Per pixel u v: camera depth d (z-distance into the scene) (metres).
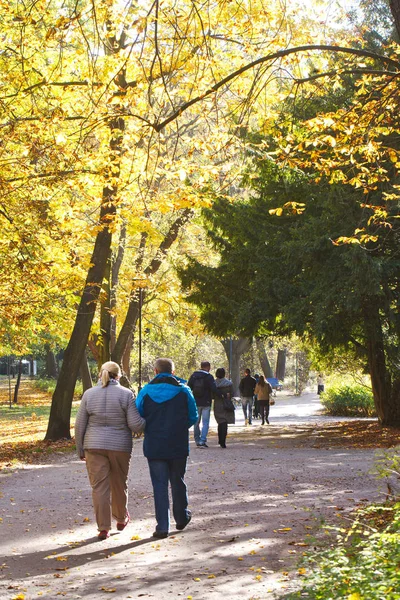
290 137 11.93
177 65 11.73
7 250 20.52
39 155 14.30
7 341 30.33
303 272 23.80
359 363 36.03
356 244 20.70
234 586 6.89
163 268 39.66
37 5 11.91
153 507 11.58
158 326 42.22
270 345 69.50
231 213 26.36
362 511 6.43
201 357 67.69
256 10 11.54
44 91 15.80
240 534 9.20
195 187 11.97
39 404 59.84
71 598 6.77
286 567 7.49
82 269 23.36
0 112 15.48
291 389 87.06
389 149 12.20
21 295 22.22
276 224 25.84
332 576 5.02
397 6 8.39
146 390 9.70
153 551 8.54
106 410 9.49
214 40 12.38
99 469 9.43
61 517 10.95
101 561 8.20
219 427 21.59
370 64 15.01
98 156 13.76
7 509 11.80
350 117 11.80
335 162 12.25
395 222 21.39
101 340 32.09
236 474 15.08
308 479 14.02
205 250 38.38
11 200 18.31
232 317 28.05
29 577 7.61
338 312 22.52
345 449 20.78
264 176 25.03
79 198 19.48
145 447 9.59
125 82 14.62
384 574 4.89
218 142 11.37
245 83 12.21
